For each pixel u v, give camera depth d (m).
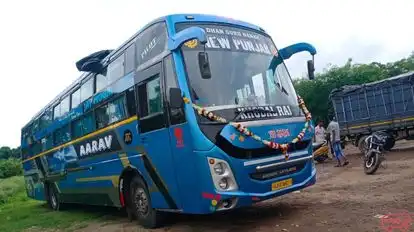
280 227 6.13
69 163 11.14
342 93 18.70
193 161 5.89
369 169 10.98
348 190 8.80
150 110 6.90
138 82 7.28
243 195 5.75
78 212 12.03
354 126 18.33
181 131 6.10
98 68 9.07
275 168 6.18
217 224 6.95
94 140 9.26
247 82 6.59
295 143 6.55
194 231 6.68
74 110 10.58
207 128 5.80
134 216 8.59
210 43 6.59
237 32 7.11
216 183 5.69
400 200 7.05
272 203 8.27
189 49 6.34
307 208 7.32
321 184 10.30
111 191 8.69
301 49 7.77
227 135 5.73
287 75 7.53
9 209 16.55
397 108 16.53
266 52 7.33
